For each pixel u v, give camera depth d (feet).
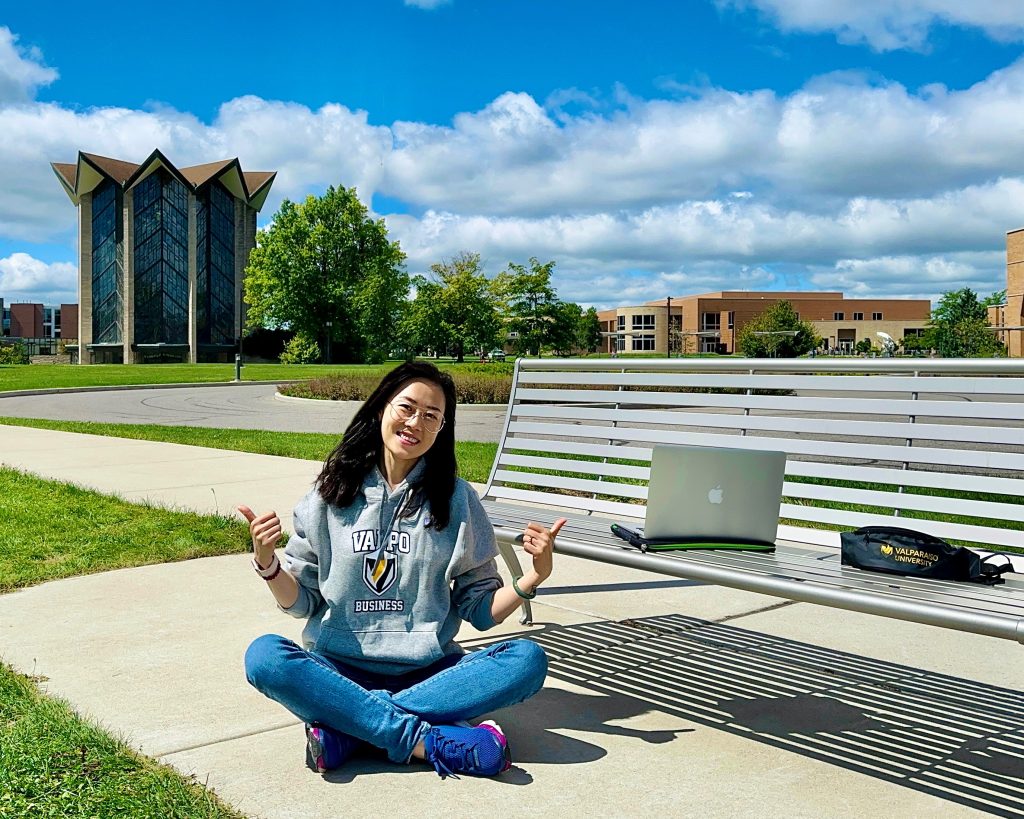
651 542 10.42
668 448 10.16
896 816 8.04
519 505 15.20
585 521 12.94
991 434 10.94
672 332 467.52
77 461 33.32
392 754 8.80
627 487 14.15
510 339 262.67
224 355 301.43
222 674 11.68
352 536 9.14
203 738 9.68
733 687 11.39
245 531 20.25
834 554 10.72
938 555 9.17
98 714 10.33
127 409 69.10
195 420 57.57
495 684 8.76
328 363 245.86
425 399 9.05
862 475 12.03
